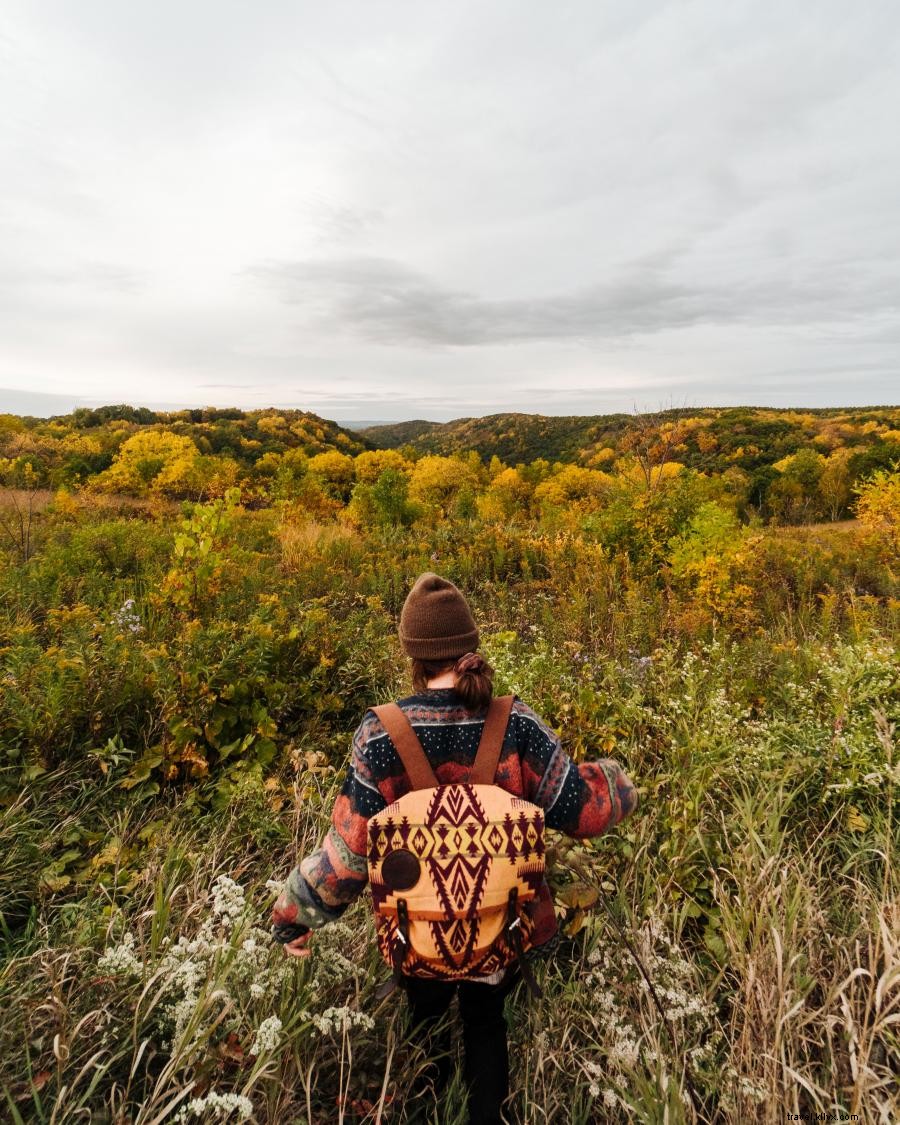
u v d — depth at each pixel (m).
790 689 3.46
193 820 2.65
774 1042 1.55
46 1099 1.45
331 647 4.13
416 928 1.19
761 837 2.24
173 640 4.21
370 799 1.29
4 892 2.14
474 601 6.87
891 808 2.35
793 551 10.05
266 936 1.77
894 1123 1.39
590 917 1.97
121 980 1.66
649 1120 1.40
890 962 1.58
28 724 2.80
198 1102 1.28
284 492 19.58
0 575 5.98
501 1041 1.45
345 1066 1.62
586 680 3.74
